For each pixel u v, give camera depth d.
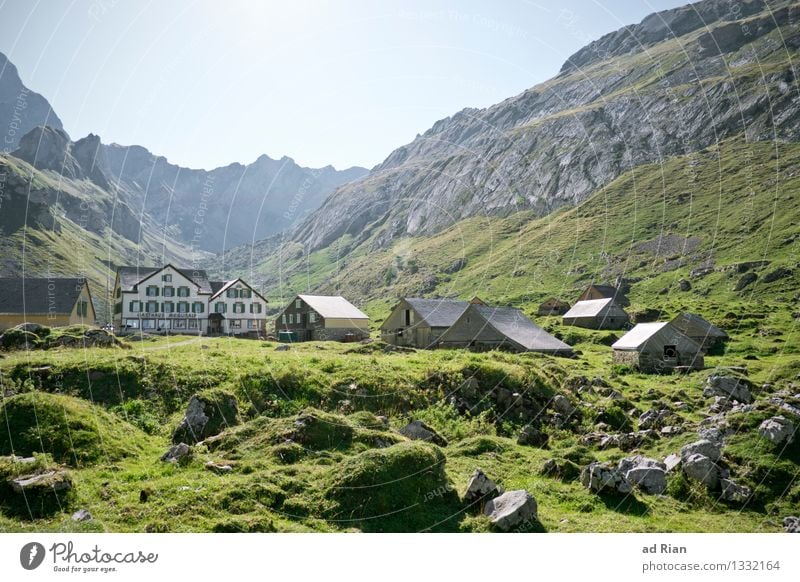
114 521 14.88
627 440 24.02
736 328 66.62
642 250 114.44
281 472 17.77
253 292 82.62
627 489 18.08
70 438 19.08
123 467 18.53
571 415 28.22
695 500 18.16
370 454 17.59
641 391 35.81
